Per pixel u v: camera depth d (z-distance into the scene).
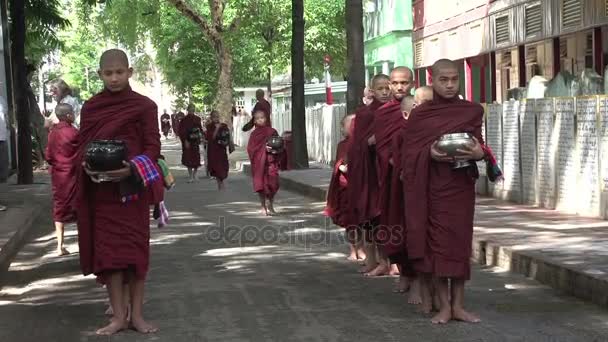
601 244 9.55
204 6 44.53
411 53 34.16
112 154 6.57
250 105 59.81
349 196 9.26
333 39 45.78
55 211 11.36
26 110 20.48
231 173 27.56
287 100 56.69
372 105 9.03
